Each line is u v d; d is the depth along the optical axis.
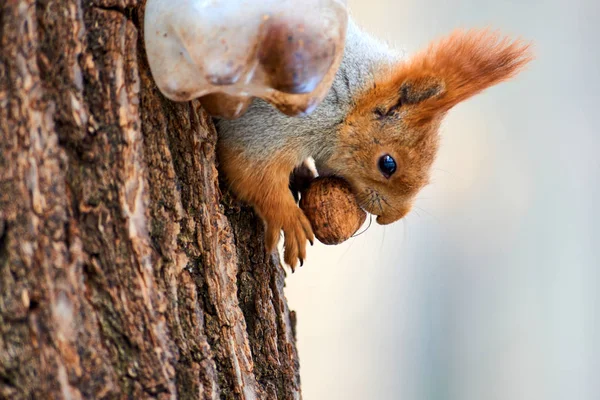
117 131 2.24
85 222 2.23
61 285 2.22
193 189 2.27
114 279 2.24
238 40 2.22
